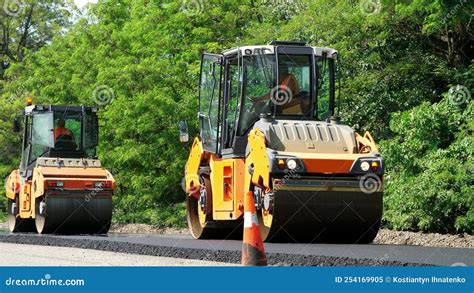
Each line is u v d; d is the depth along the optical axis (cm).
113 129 6147
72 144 4278
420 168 4134
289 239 2802
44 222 3897
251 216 2062
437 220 3962
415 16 4662
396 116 4266
